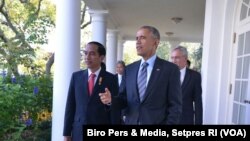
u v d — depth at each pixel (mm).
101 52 2891
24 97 4234
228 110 4395
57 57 4383
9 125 3973
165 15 8484
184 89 3486
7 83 4461
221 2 4512
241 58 4090
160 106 2305
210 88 4559
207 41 4676
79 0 4457
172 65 2367
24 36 8023
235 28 4340
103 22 7879
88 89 2863
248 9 3926
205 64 4695
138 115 2307
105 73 2934
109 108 2758
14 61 6594
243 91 3939
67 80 4340
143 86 2338
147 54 2363
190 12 7938
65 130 2941
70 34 4375
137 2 7133
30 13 9062
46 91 4863
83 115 2809
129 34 12656
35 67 6973
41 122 4652
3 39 8266
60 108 4301
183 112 3445
